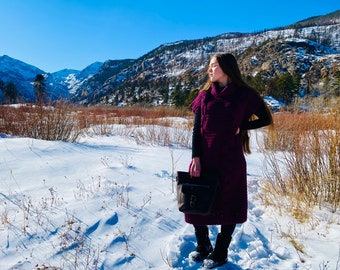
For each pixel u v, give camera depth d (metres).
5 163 4.70
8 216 3.04
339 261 2.53
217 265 2.43
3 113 7.59
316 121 4.26
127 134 8.91
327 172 3.62
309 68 119.88
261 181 4.39
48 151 5.46
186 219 2.53
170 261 2.49
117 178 4.19
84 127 9.32
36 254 2.47
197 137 2.44
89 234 2.79
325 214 3.33
